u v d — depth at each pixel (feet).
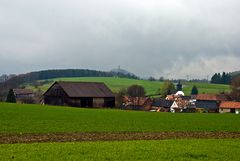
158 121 221.25
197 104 560.61
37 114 240.32
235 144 116.88
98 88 426.10
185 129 177.88
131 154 90.02
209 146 110.01
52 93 416.26
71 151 93.35
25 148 97.81
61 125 179.63
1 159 78.89
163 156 88.33
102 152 92.63
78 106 401.90
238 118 263.49
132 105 519.60
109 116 250.78
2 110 258.57
